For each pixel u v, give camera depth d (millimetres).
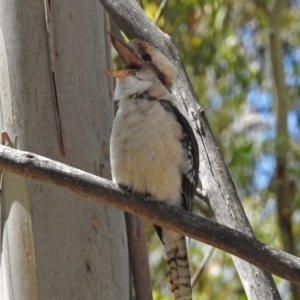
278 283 17781
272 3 19141
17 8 9305
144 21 10352
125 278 9344
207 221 7188
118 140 8500
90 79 9523
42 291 8758
